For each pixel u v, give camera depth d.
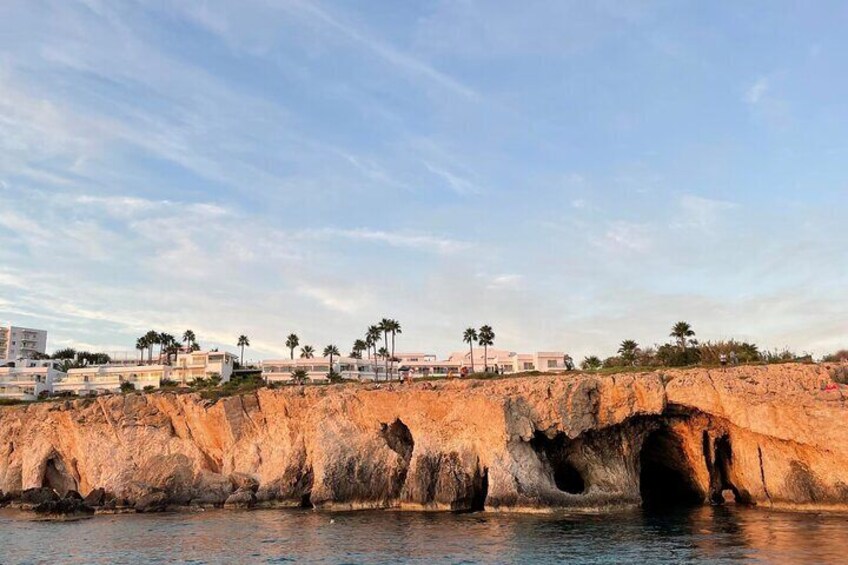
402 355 157.38
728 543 37.88
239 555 39.50
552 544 39.38
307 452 67.44
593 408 57.66
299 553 39.47
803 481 51.16
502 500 54.88
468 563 34.97
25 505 70.75
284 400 69.62
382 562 36.03
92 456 74.25
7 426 79.81
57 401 80.62
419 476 58.94
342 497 61.84
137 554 40.94
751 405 52.31
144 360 151.88
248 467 70.12
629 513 53.12
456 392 60.72
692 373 56.53
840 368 52.47
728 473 59.19
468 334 125.25
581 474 59.38
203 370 127.31
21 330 187.38
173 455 71.81
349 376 133.62
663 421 59.06
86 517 61.59
